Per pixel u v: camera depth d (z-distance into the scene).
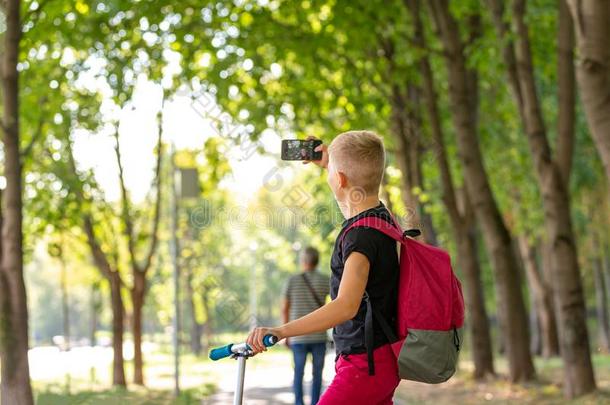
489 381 19.55
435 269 3.68
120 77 17.48
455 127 18.44
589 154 28.58
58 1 15.62
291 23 20.20
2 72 11.30
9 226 11.09
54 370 27.92
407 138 20.89
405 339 3.64
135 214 22.05
